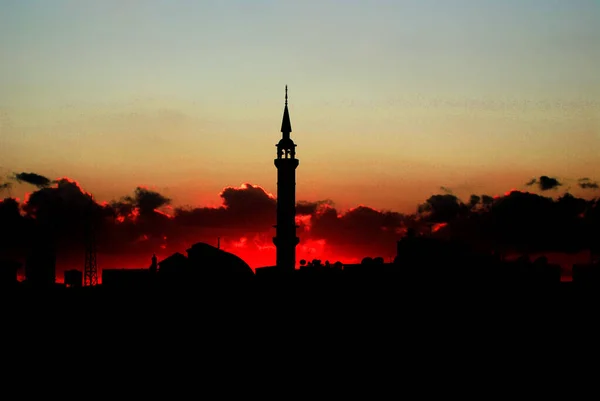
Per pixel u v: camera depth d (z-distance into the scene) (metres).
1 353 169.75
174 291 194.12
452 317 181.88
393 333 177.25
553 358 166.50
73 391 156.25
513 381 159.38
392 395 156.50
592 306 181.88
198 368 166.38
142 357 170.62
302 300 190.00
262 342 177.25
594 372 161.50
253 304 190.25
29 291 199.12
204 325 183.25
